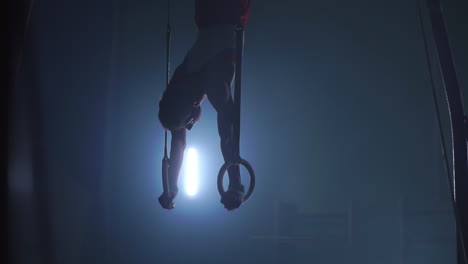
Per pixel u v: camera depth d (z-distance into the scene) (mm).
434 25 3861
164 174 3756
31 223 7445
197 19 3805
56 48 8781
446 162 3842
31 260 7352
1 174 3475
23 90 7656
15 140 7102
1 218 3461
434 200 13289
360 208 10797
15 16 3820
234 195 3410
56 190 8484
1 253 3453
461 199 3652
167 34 4297
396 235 10609
